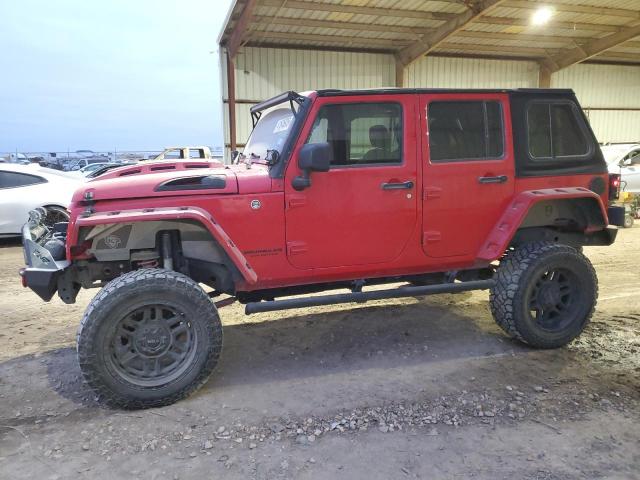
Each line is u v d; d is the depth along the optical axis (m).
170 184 3.41
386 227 3.78
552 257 4.02
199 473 2.56
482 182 3.97
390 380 3.59
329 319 4.88
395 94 3.71
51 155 36.09
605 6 14.93
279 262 3.60
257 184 3.48
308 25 14.66
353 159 3.68
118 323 3.07
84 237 3.29
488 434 2.88
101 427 2.99
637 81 21.45
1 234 8.88
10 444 2.82
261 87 16.36
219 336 3.32
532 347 4.14
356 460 2.65
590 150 4.34
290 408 3.21
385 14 14.11
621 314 4.98
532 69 19.91
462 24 14.40
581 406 3.19
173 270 3.59
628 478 2.49
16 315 5.14
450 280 4.26
